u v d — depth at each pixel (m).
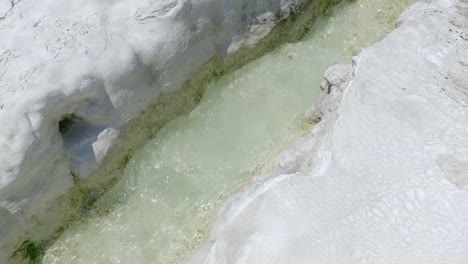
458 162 2.74
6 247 3.15
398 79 3.04
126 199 3.46
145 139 3.55
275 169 3.20
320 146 2.99
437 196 2.65
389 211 2.64
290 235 2.62
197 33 3.51
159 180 3.51
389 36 3.25
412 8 3.51
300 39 4.02
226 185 3.48
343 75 3.33
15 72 3.04
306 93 3.81
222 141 3.63
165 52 3.37
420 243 2.55
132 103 3.35
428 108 2.93
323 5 4.05
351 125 2.91
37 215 3.18
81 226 3.38
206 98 3.73
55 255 3.31
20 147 2.92
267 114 3.73
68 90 3.08
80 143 3.26
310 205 2.70
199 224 3.38
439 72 3.07
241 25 3.69
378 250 2.54
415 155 2.78
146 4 3.33
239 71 3.85
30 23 3.20
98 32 3.22
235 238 2.70
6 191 2.96
